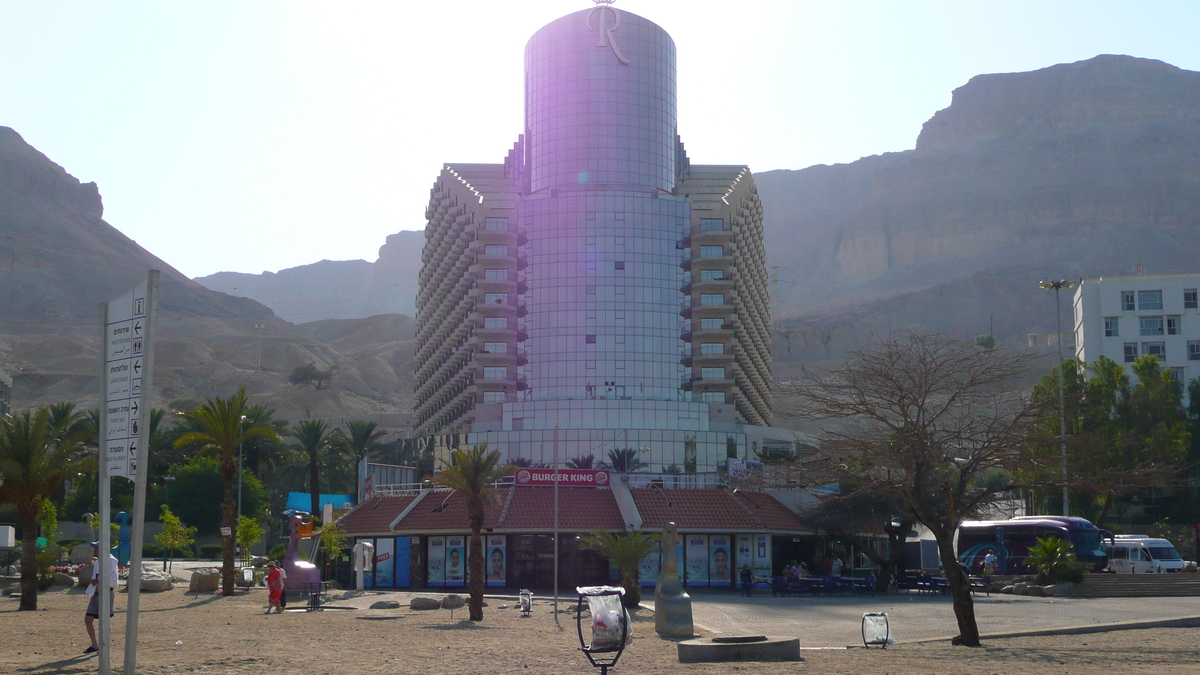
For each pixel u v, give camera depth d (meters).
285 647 29.38
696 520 72.94
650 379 113.88
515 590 71.06
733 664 25.88
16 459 42.06
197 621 38.28
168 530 75.38
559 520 72.62
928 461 33.50
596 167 118.06
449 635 34.78
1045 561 61.00
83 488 117.12
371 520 76.38
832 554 80.69
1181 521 100.44
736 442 110.06
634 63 120.38
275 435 58.03
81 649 27.48
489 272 117.06
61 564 72.75
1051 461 33.84
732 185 124.31
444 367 132.62
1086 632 35.78
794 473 41.06
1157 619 39.62
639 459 105.25
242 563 83.50
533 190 121.31
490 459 45.03
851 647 31.12
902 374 38.88
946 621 42.81
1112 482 34.91
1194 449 97.88
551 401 110.12
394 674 23.52
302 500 101.25
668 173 121.38
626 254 115.62
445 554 73.25
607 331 114.12
